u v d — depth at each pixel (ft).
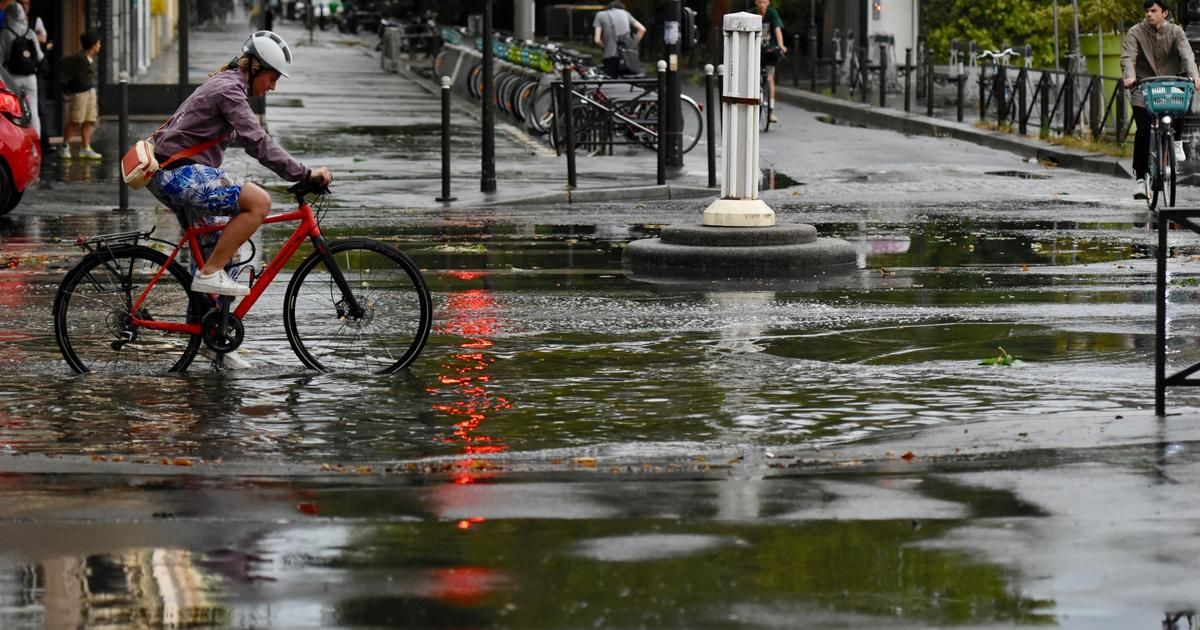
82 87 144.87
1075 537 36.94
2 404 53.36
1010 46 233.76
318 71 280.31
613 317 71.00
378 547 36.55
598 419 51.21
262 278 58.95
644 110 155.53
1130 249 93.86
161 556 35.88
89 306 58.80
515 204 119.34
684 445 47.55
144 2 204.44
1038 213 112.78
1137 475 42.55
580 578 34.27
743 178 86.94
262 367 59.82
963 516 38.88
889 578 34.17
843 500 40.47
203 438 48.78
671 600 32.86
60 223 106.83
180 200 57.26
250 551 36.27
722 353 62.34
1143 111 115.85
